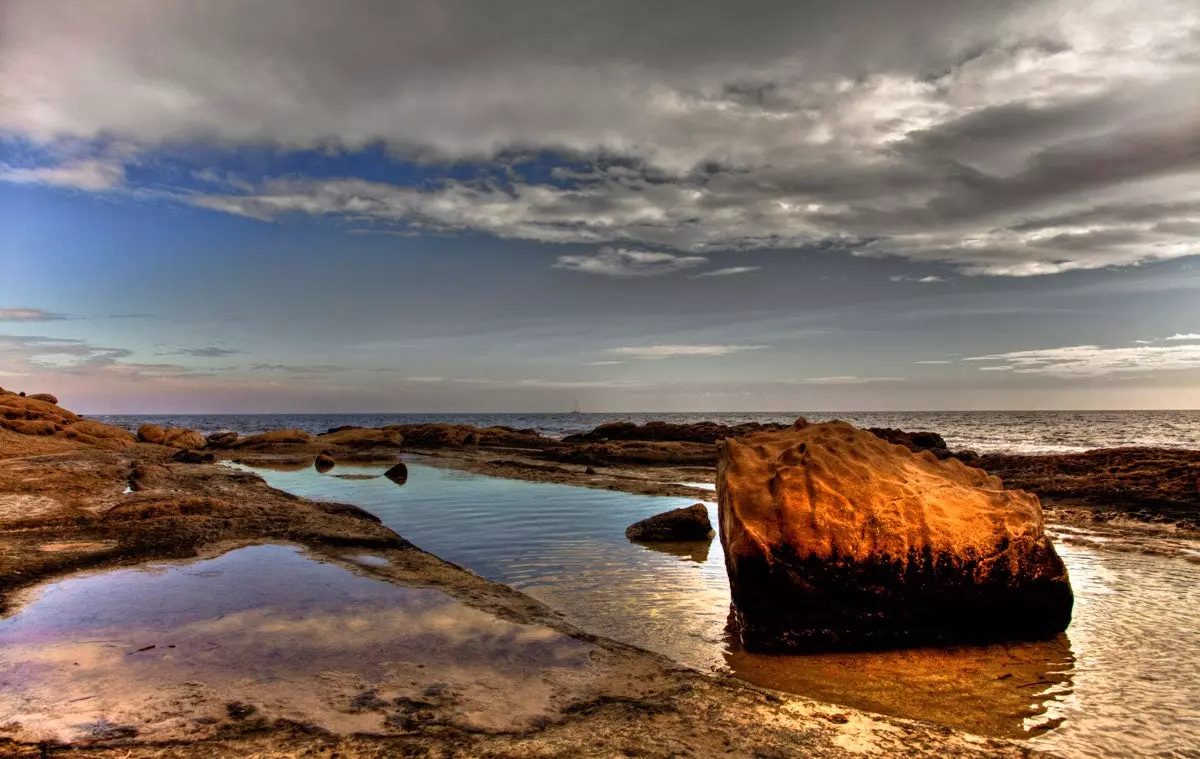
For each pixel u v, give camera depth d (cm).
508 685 584
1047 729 534
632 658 669
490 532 1403
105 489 1517
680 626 808
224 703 522
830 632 748
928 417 18350
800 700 577
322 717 503
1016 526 771
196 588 855
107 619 723
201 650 639
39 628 690
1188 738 517
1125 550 1195
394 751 452
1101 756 486
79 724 477
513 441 4700
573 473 2631
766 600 751
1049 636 767
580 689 582
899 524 764
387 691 558
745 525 772
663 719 522
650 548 1255
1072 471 2184
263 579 909
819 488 787
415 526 1473
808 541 754
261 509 1416
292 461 3281
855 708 573
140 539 1117
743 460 888
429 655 648
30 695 526
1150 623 810
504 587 934
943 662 703
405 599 834
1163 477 1861
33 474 1577
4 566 913
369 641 680
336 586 884
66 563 960
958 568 750
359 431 4834
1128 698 597
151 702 519
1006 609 755
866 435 932
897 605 752
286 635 689
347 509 1523
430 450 4059
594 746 469
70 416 3294
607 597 930
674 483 2288
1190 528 1397
